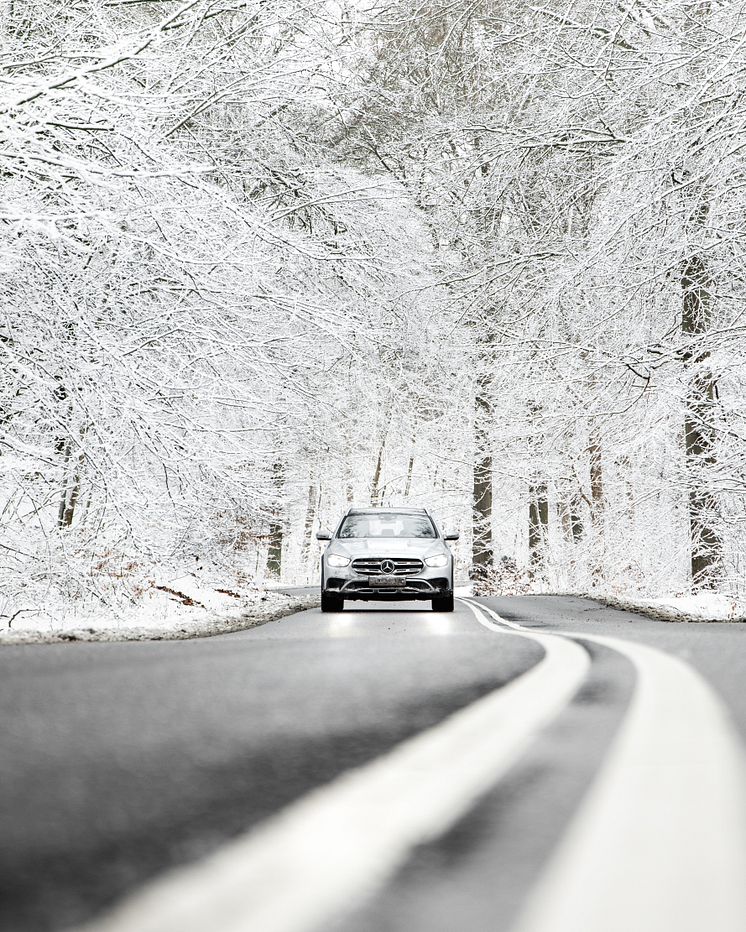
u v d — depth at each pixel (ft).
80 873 4.83
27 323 42.65
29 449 40.34
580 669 18.06
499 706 12.71
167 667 17.72
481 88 84.33
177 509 50.29
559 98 73.61
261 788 7.33
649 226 62.69
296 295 49.93
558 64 73.61
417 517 53.36
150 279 46.70
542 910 4.33
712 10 65.16
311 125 72.02
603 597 69.51
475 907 4.35
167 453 44.65
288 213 65.46
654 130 60.85
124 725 10.41
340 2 62.13
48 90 39.11
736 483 62.44
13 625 42.01
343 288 67.51
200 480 48.75
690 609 57.88
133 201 42.19
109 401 42.55
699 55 63.46
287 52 56.80
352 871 4.96
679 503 71.15
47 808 6.41
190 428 47.24
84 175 38.70
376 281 68.90
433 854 5.40
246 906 4.24
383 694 13.71
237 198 61.21
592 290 68.39
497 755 9.03
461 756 8.93
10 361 41.55
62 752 8.67
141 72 50.03
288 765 8.33
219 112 62.69
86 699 12.67
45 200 44.39
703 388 65.87
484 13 81.15
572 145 72.79
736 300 65.72
